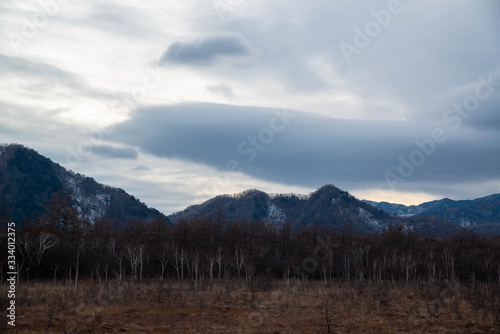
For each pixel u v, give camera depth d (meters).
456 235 119.12
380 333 31.17
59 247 76.81
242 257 83.12
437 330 31.92
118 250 94.19
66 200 93.62
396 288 60.53
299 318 36.09
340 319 35.78
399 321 35.09
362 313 38.34
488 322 34.28
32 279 65.81
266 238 124.12
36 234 71.25
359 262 97.44
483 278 86.00
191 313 37.69
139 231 109.31
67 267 71.88
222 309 40.38
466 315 36.81
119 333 30.30
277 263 95.12
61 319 33.38
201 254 87.44
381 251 106.12
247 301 45.19
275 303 43.78
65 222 90.19
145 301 42.44
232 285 63.06
